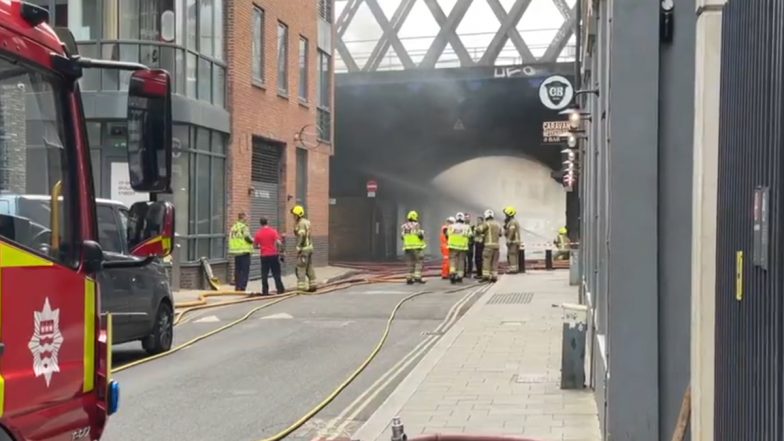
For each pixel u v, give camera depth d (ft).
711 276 14.87
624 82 19.13
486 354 36.60
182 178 68.85
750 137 10.75
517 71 122.31
